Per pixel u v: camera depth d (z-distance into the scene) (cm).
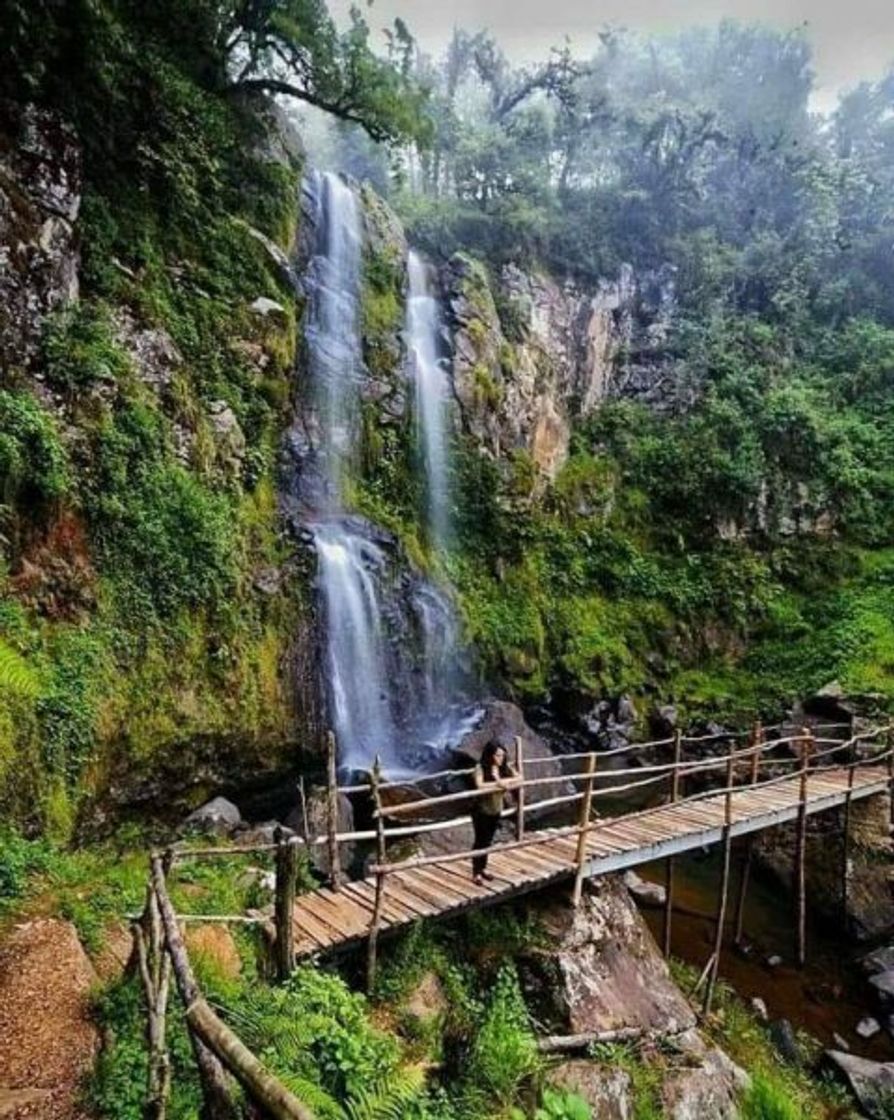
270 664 1367
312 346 1836
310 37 1653
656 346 3031
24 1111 448
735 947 1335
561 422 2669
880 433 2731
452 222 2805
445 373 2278
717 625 2422
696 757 2058
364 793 1327
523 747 1722
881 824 1547
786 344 2994
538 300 2767
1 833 788
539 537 2366
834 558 2528
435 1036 728
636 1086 815
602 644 2261
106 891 750
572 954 920
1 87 1070
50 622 982
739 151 3466
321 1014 592
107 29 1182
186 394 1323
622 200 3198
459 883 928
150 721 1092
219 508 1300
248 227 1672
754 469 2584
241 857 987
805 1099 989
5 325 1020
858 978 1295
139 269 1339
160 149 1409
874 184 3312
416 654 1798
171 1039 493
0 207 1029
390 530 1870
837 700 1941
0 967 591
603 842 1080
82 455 1080
